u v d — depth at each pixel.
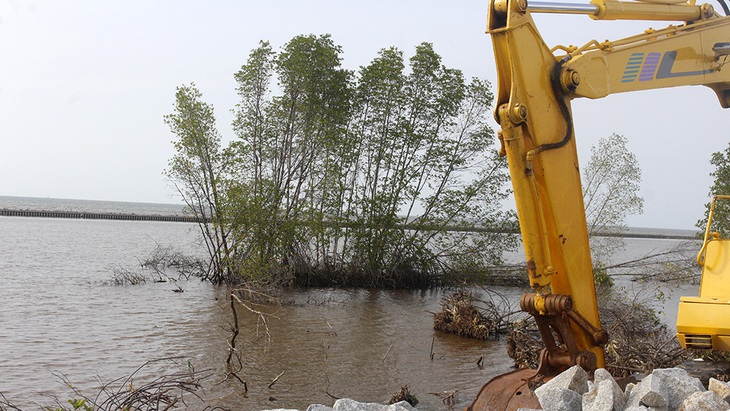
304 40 30.25
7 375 11.97
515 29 7.34
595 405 5.95
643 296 23.08
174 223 111.94
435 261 31.27
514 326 15.64
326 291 28.25
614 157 24.91
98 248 45.94
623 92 8.39
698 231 23.34
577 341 7.57
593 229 24.88
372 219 30.50
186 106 27.70
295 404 10.67
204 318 19.00
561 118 7.70
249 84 30.08
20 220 93.44
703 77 9.20
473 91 30.36
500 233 30.58
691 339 8.36
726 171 24.09
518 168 7.30
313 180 30.45
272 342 15.86
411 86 30.84
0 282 25.03
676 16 8.95
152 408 9.48
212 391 11.31
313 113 30.59
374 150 30.95
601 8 8.11
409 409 7.86
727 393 6.16
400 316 21.25
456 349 15.79
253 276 25.72
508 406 7.07
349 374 12.88
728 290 8.62
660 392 5.99
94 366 12.92
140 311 19.77
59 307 19.88
